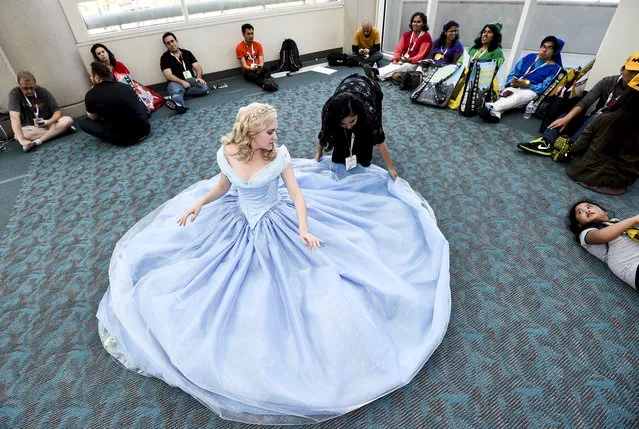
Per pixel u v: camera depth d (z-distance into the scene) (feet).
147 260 5.74
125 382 4.91
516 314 5.60
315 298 4.94
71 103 13.89
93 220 8.27
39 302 6.24
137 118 11.35
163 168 10.25
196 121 13.17
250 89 16.07
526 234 7.13
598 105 9.30
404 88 15.06
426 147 10.49
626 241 5.90
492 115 11.54
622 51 10.12
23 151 11.72
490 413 4.39
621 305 5.63
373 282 5.21
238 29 16.92
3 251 7.47
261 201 5.67
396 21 19.80
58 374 5.06
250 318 4.68
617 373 4.74
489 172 9.14
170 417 4.51
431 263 6.02
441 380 4.76
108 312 5.59
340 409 4.18
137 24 14.93
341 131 7.43
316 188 7.48
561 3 19.77
